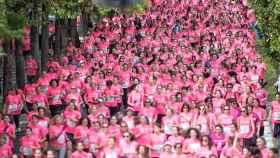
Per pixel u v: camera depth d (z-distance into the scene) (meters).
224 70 71.06
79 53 81.75
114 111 62.50
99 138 47.00
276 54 76.12
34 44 76.94
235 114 52.19
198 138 44.22
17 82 71.19
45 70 79.06
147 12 118.38
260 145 43.50
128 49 82.56
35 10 69.56
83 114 60.69
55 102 61.50
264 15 73.06
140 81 63.91
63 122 48.84
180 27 104.44
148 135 46.88
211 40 92.12
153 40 91.31
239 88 59.97
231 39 90.94
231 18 112.44
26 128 49.09
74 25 99.88
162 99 57.25
